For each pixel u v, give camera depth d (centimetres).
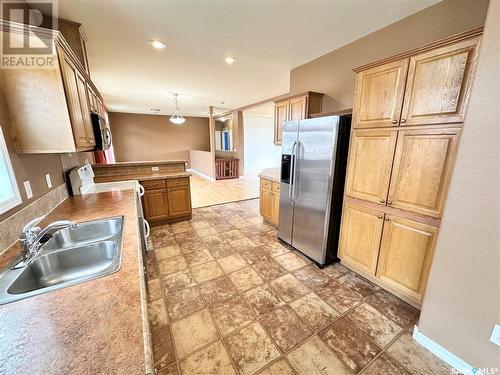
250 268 241
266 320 170
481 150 113
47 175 184
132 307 77
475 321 123
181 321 169
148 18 205
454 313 132
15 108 137
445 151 147
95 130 238
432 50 146
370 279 217
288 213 281
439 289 137
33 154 162
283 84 438
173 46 266
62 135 151
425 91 152
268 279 221
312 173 237
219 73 369
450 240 129
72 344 64
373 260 201
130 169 378
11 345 63
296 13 200
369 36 238
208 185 684
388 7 192
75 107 169
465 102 135
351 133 205
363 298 194
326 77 293
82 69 196
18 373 56
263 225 366
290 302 189
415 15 200
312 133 232
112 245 131
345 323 167
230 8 192
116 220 165
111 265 103
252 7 191
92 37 239
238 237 320
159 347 147
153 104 670
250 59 310
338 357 141
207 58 304
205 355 142
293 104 312
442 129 147
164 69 349
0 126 125
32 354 61
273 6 190
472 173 117
